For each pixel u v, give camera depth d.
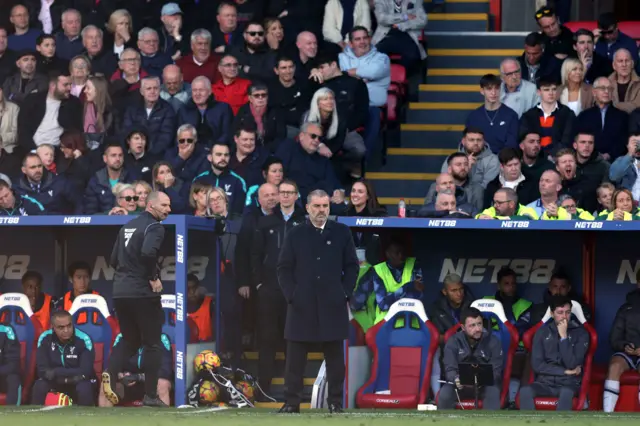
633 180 47.06
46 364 41.91
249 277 43.28
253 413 35.66
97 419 33.12
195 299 42.78
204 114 52.53
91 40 58.22
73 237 45.66
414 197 53.34
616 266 43.75
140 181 45.22
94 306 43.62
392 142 56.50
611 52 57.97
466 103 58.28
